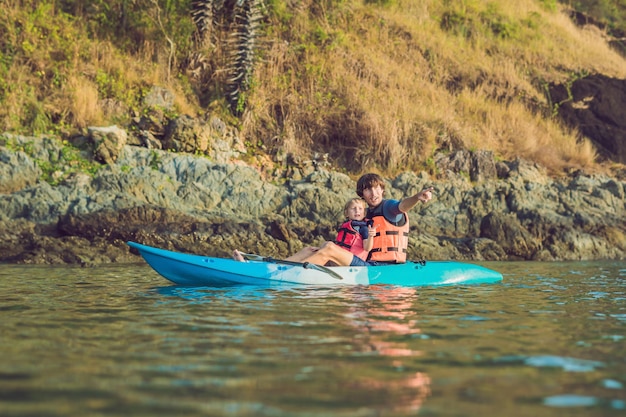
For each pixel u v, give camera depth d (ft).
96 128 46.44
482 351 12.99
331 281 24.23
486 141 57.62
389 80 61.05
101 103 51.03
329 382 10.64
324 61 59.77
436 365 11.80
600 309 18.85
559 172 56.13
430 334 14.70
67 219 38.32
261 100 55.42
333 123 55.52
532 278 28.73
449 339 14.15
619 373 11.34
